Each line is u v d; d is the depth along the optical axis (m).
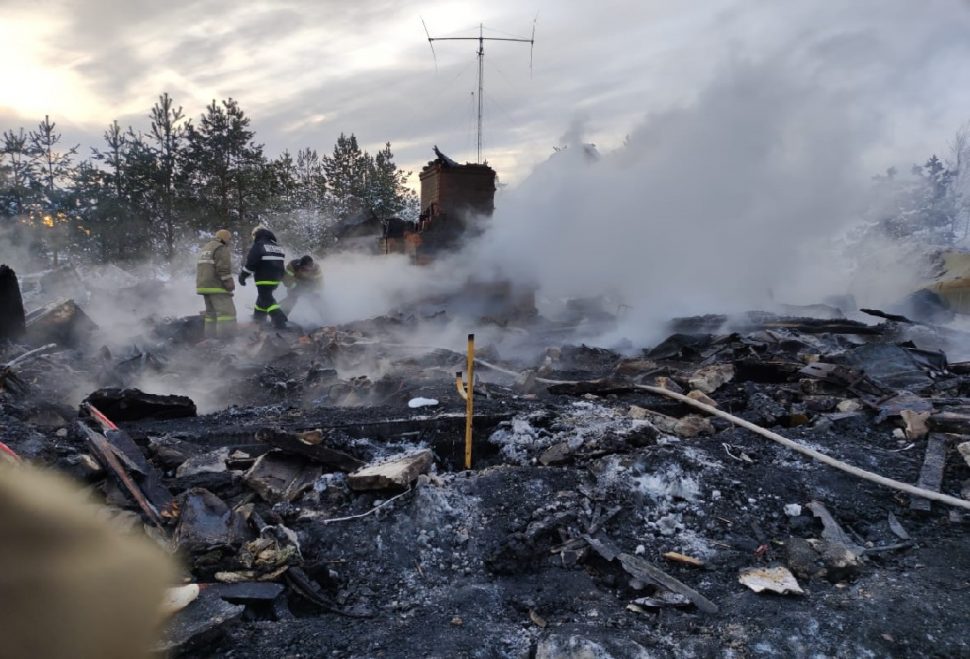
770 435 4.00
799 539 2.90
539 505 3.28
